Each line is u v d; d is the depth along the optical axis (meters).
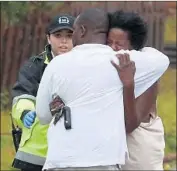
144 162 9.51
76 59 8.94
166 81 26.92
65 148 8.70
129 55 9.06
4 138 21.86
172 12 28.41
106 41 9.34
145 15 26.17
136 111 9.04
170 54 27.64
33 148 11.08
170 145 22.56
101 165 8.62
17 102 11.17
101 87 8.82
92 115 8.74
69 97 8.85
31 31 24.95
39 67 11.36
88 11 9.27
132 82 8.93
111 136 8.70
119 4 25.55
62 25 11.42
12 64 25.06
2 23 24.58
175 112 25.12
